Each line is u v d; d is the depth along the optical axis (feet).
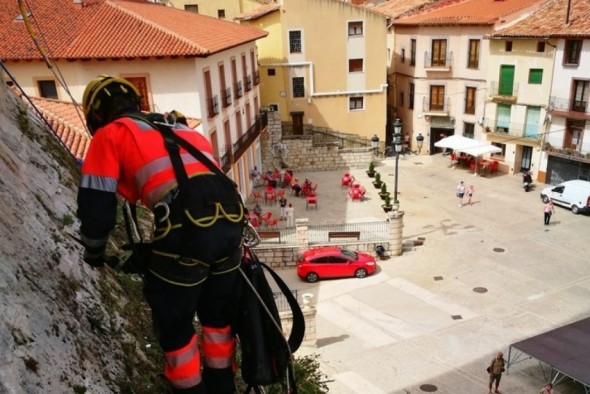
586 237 89.15
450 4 148.77
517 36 115.96
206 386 9.71
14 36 82.33
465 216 99.35
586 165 111.04
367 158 132.16
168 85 81.00
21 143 17.70
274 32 130.52
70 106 60.44
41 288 11.41
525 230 92.48
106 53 78.02
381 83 136.15
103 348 12.22
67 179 19.66
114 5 88.58
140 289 17.78
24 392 8.49
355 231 88.02
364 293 73.61
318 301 72.08
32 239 12.80
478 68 129.90
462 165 131.75
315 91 134.92
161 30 82.74
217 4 159.84
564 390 53.42
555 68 112.37
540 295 71.51
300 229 81.20
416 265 80.89
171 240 8.04
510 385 54.49
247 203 107.24
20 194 14.11
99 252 8.16
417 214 100.58
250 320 9.37
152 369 13.71
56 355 10.07
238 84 104.22
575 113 109.91
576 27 107.55
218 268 8.72
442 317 67.21
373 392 53.47
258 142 123.95
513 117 123.44
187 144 8.49
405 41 146.30
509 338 62.39
